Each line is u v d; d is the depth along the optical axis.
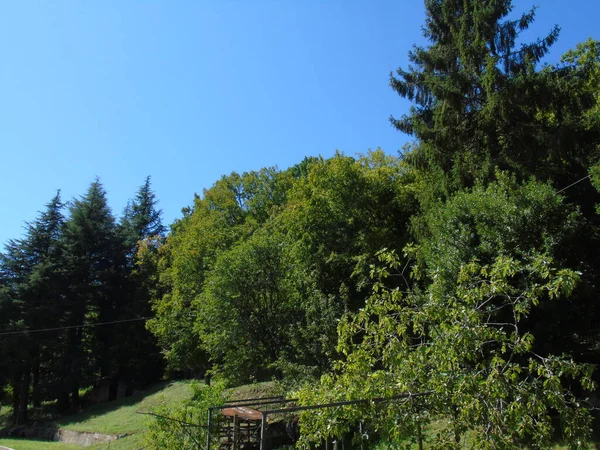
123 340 48.94
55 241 50.78
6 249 50.56
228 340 23.19
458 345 6.29
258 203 47.31
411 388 6.36
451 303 6.85
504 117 18.00
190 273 36.00
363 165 31.91
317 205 28.31
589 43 20.61
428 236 20.36
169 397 35.75
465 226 13.98
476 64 19.47
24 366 44.94
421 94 22.03
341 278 26.59
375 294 7.38
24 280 48.66
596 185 13.91
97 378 47.69
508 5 19.66
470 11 20.41
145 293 51.56
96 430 31.80
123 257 54.34
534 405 5.71
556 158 17.36
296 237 29.50
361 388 6.50
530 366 6.01
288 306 23.47
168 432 13.76
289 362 17.66
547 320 13.15
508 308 12.67
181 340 34.88
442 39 21.84
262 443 5.68
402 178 28.84
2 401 52.56
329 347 17.05
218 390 14.41
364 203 27.59
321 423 6.38
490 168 17.94
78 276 50.25
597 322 14.25
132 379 49.31
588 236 14.91
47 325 46.59
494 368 5.89
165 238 56.47
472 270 7.01
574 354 13.10
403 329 6.73
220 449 14.16
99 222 54.28
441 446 6.17
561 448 9.73
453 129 19.64
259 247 24.95
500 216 13.55
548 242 12.72
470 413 5.90
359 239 26.08
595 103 17.59
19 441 34.19
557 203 13.58
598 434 11.22
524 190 14.17
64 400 46.53
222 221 43.38
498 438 5.61
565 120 16.88
